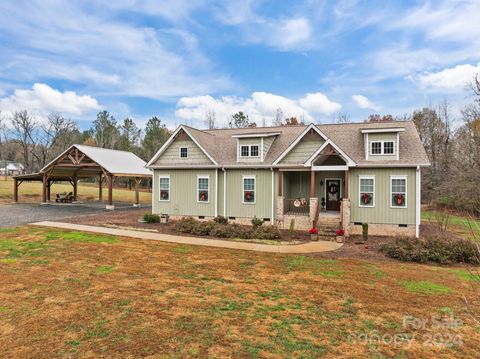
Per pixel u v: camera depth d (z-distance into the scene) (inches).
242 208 808.3
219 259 468.1
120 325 251.6
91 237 603.2
